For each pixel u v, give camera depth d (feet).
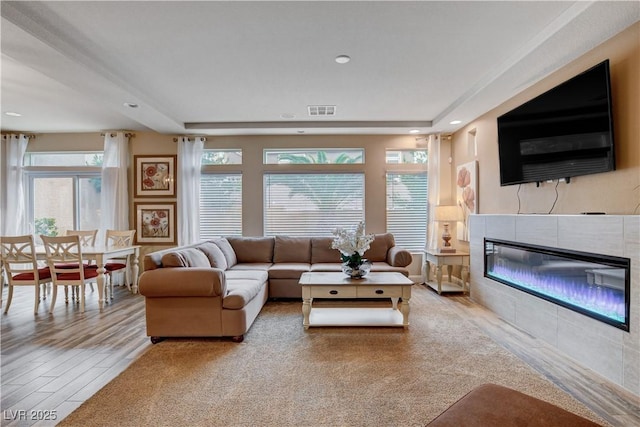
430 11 7.56
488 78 11.05
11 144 18.24
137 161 18.52
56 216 19.03
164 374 7.99
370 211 18.42
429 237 18.01
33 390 7.35
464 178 16.44
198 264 11.68
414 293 15.69
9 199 18.16
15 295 15.98
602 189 8.47
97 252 13.60
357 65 10.39
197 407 6.63
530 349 9.30
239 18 7.82
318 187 18.57
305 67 10.51
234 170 18.49
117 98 12.28
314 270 14.70
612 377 7.47
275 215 18.57
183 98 13.35
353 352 9.17
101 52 9.46
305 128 16.98
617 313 7.41
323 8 7.44
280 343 9.85
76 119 16.30
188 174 18.12
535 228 10.19
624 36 7.84
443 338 10.13
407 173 18.62
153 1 7.14
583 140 8.66
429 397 6.93
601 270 7.86
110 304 14.20
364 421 6.16
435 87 12.28
